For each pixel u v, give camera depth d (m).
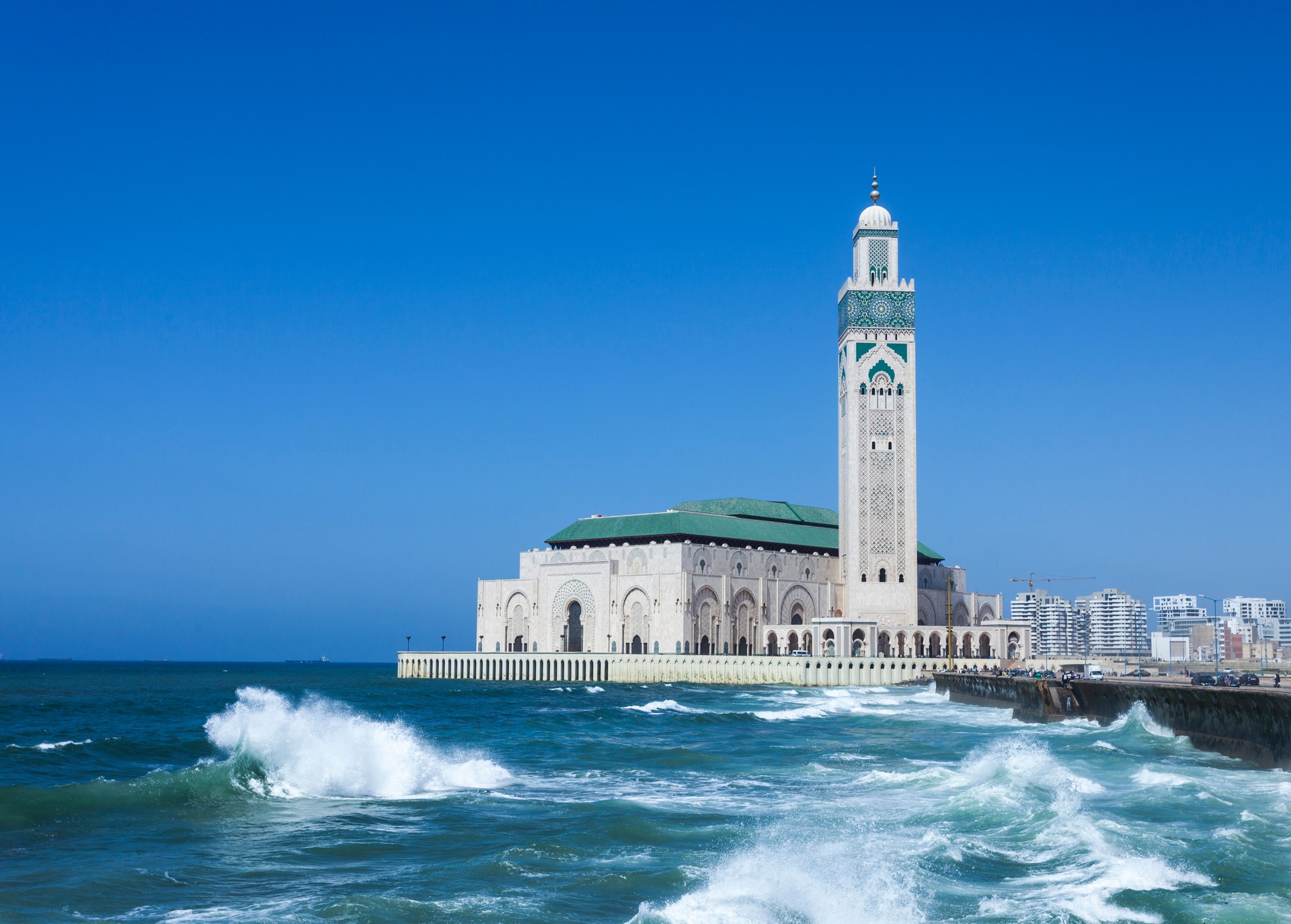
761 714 120.69
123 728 115.56
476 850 44.84
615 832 47.94
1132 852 42.47
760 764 74.25
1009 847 44.50
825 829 48.09
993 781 59.66
